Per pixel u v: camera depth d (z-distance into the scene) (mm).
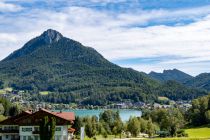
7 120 140500
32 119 137375
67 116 142625
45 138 128125
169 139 176750
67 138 135375
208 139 173625
